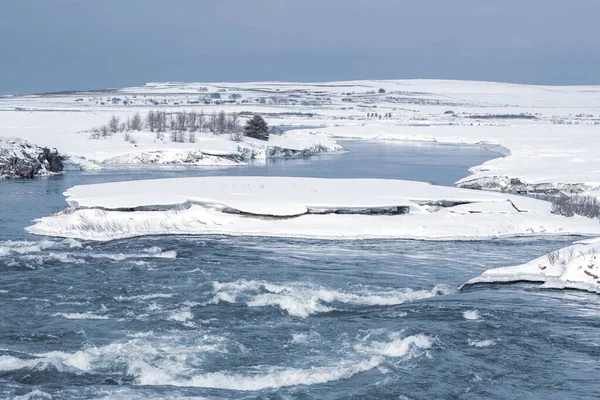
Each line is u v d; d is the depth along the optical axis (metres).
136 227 49.44
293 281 37.53
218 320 30.84
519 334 29.09
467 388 24.09
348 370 25.30
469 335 28.92
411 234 49.78
